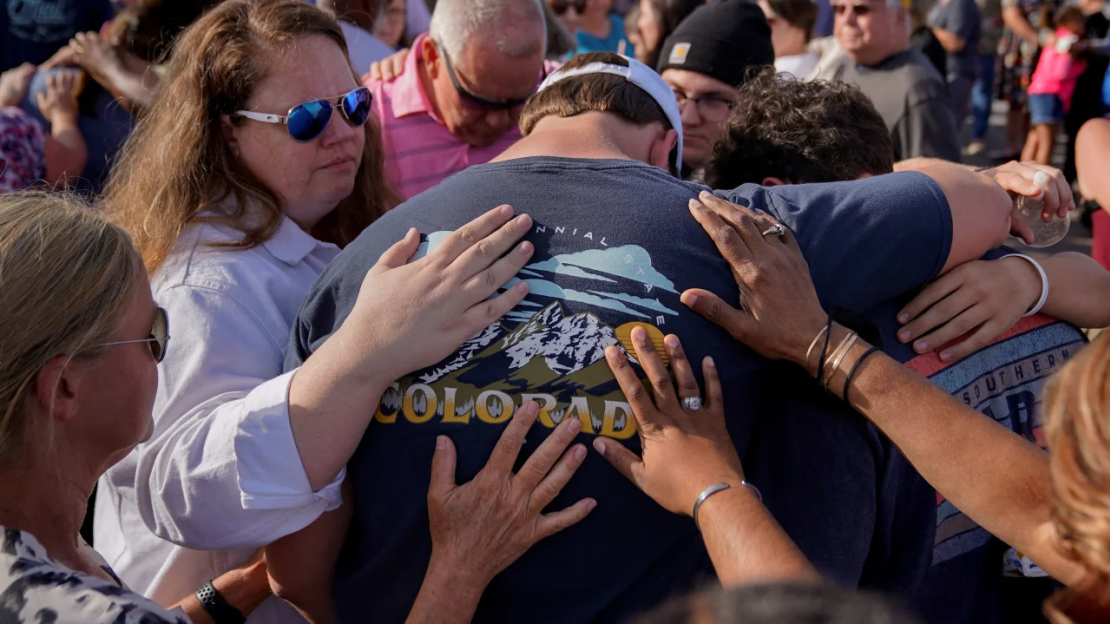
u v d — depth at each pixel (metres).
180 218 1.77
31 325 1.18
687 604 0.81
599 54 1.67
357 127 1.94
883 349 1.54
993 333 1.59
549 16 3.91
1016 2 8.01
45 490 1.25
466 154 2.91
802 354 1.40
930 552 1.59
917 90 4.08
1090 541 1.05
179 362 1.61
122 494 1.73
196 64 1.80
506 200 1.44
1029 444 1.34
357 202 2.22
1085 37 6.95
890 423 1.38
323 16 1.90
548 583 1.40
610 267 1.38
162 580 1.78
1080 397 1.07
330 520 1.53
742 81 2.99
